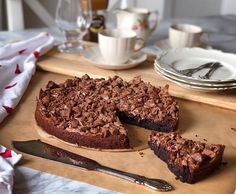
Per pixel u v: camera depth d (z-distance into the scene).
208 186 0.68
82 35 1.22
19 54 1.07
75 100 0.83
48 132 0.79
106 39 1.03
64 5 1.21
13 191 0.65
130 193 0.66
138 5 1.98
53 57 1.10
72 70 1.03
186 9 2.31
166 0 2.16
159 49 1.23
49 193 0.65
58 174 0.69
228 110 0.92
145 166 0.72
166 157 0.72
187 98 0.94
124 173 0.69
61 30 1.24
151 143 0.75
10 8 1.46
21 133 0.79
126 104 0.84
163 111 0.82
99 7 1.25
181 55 1.07
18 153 0.73
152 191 0.66
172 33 1.23
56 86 0.89
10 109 0.84
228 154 0.76
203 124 0.86
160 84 0.98
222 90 0.95
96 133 0.75
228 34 1.47
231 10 2.30
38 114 0.81
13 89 0.92
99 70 1.04
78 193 0.65
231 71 1.01
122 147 0.76
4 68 0.98
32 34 1.34
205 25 1.55
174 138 0.74
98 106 0.82
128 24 1.26
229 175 0.70
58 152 0.74
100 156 0.74
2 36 1.29
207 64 1.03
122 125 0.77
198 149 0.70
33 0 1.73
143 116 0.82
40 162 0.71
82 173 0.69
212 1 2.33
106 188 0.66
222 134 0.83
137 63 1.06
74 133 0.75
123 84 0.90
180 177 0.68
